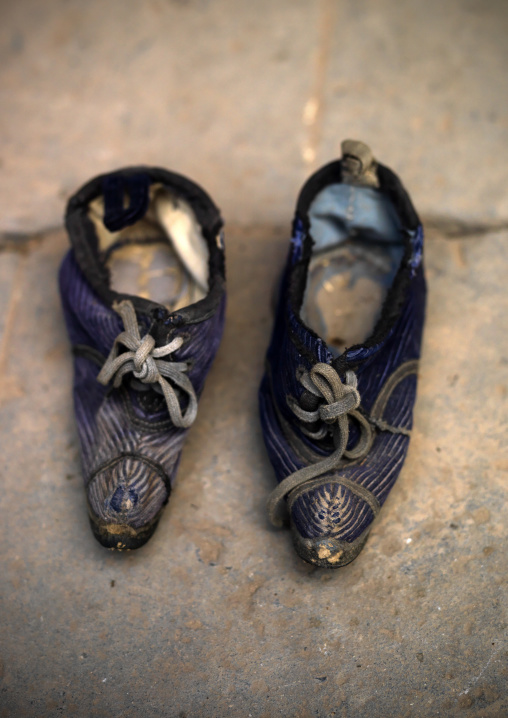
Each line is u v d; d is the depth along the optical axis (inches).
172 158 18.1
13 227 17.3
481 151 17.9
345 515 12.7
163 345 13.1
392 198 14.8
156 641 13.0
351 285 15.6
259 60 19.3
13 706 12.6
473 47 19.3
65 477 14.5
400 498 14.1
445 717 12.4
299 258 14.3
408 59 19.2
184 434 13.9
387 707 12.5
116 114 18.7
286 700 12.6
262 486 14.3
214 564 13.7
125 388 13.6
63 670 12.8
